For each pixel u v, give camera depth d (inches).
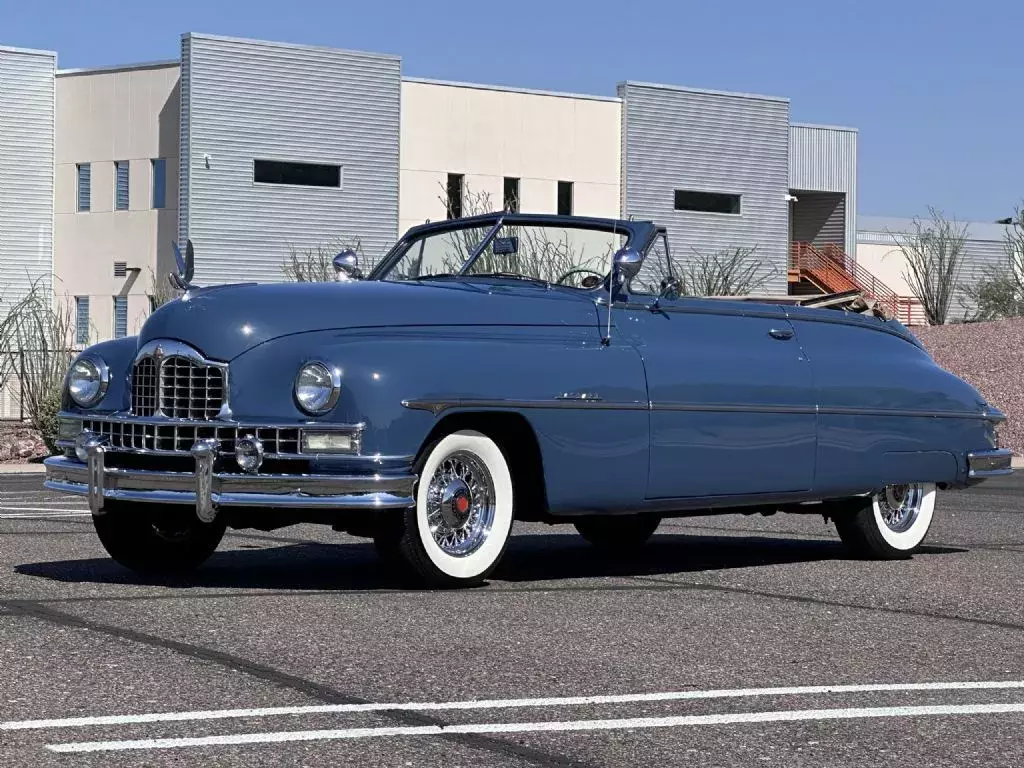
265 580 301.7
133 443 288.4
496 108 1685.5
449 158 1659.7
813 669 219.0
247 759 164.2
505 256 331.9
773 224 1893.5
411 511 282.0
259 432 276.2
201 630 238.7
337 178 1601.9
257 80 1556.3
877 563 352.8
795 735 179.5
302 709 187.0
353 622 249.1
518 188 1700.3
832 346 350.3
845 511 362.0
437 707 189.9
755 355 331.6
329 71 1592.0
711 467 321.1
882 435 352.5
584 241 333.4
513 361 291.6
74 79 1620.3
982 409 378.3
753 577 321.1
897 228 2731.3
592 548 384.5
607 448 303.6
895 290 2317.9
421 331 289.7
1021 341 1189.1
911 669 220.4
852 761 168.9
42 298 1285.7
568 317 307.7
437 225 346.9
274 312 283.9
